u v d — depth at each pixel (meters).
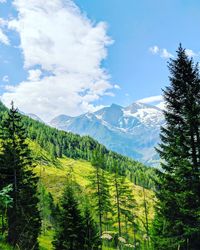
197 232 22.30
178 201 22.80
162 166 23.72
